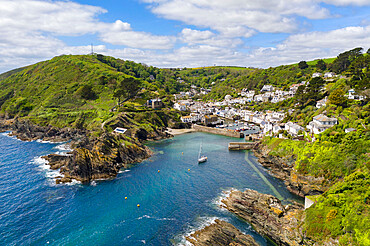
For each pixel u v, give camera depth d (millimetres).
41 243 63719
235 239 63688
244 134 189500
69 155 127312
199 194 90312
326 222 58500
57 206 82312
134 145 135125
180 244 63219
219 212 78188
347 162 81875
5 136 186000
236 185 97812
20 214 77312
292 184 93812
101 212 78562
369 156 77875
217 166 120438
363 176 67188
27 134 181875
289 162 105750
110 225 71562
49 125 192125
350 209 57031
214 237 64438
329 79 198000
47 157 130125
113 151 121062
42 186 97625
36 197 88500
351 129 95562
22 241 64375
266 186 96938
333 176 83812
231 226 69500
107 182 101938
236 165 121938
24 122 194125
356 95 127000
